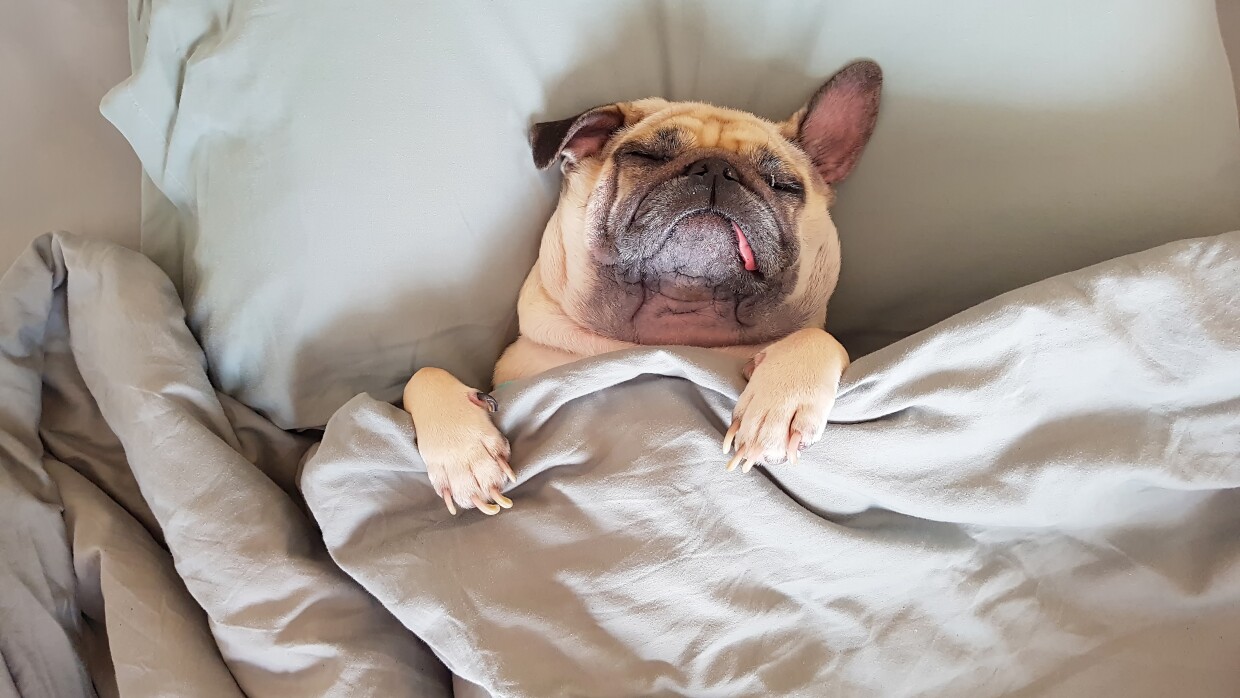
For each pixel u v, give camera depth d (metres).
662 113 0.59
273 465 0.62
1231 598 0.53
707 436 0.51
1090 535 0.54
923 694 0.54
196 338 0.61
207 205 0.60
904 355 0.50
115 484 0.62
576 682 0.52
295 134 0.58
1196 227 0.58
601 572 0.51
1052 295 0.50
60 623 0.57
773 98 0.61
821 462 0.51
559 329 0.60
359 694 0.53
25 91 0.69
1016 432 0.52
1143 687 0.53
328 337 0.60
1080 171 0.58
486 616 0.52
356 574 0.53
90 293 0.61
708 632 0.52
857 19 0.59
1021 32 0.57
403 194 0.59
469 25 0.58
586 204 0.58
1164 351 0.50
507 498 0.52
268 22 0.57
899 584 0.53
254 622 0.54
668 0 0.60
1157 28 0.56
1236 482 0.51
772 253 0.55
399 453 0.53
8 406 0.60
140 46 0.65
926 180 0.60
